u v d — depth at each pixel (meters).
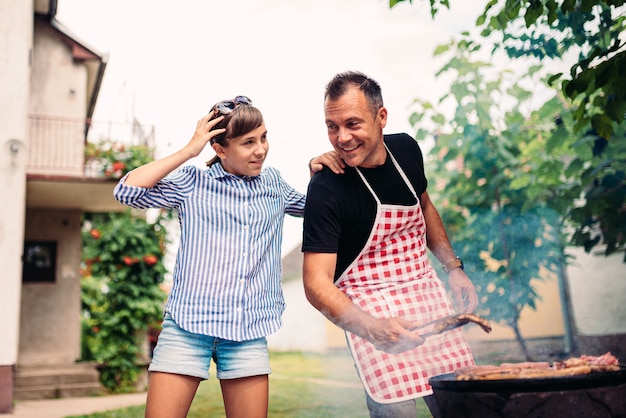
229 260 2.40
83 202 10.30
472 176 5.33
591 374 1.68
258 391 2.41
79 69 10.87
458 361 2.50
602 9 3.59
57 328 10.27
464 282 2.72
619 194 4.21
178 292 2.38
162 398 2.30
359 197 2.45
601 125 2.92
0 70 7.82
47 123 10.57
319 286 2.32
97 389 9.19
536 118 5.23
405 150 2.61
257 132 2.46
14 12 8.01
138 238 10.21
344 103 2.27
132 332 9.89
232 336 2.34
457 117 5.29
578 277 7.43
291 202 2.70
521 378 1.68
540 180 4.91
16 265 7.55
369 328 2.18
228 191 2.47
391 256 2.55
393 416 2.40
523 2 3.01
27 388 8.91
